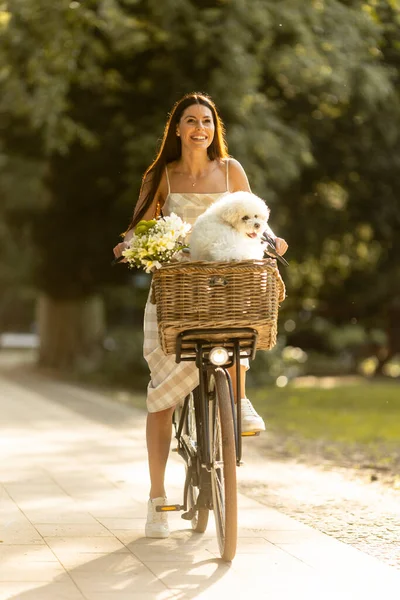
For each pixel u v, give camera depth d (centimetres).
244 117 1698
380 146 2130
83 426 1398
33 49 1594
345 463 1112
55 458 1070
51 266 2636
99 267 2575
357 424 1598
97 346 2966
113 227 2441
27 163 2841
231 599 528
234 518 595
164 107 1927
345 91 1755
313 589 548
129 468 998
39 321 3008
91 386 2359
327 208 2338
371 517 774
